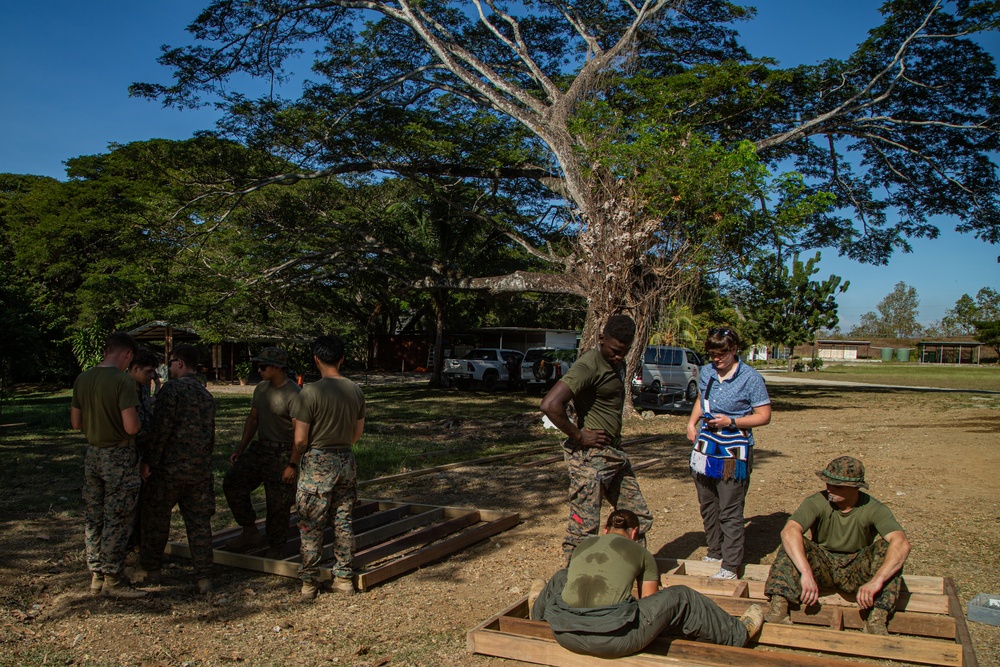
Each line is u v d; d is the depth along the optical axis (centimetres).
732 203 1388
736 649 363
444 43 1955
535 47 2264
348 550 512
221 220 2075
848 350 8988
